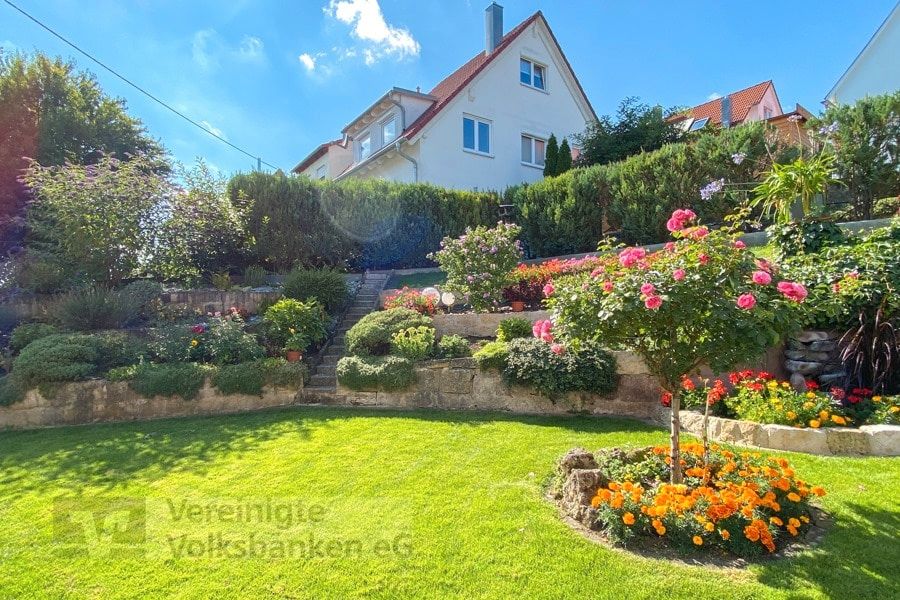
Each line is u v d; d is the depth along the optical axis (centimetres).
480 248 894
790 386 543
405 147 1639
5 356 816
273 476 439
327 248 1235
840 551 291
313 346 882
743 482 341
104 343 765
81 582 288
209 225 1129
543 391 629
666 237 1067
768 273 317
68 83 1590
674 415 356
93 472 473
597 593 262
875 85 1578
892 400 494
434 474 428
